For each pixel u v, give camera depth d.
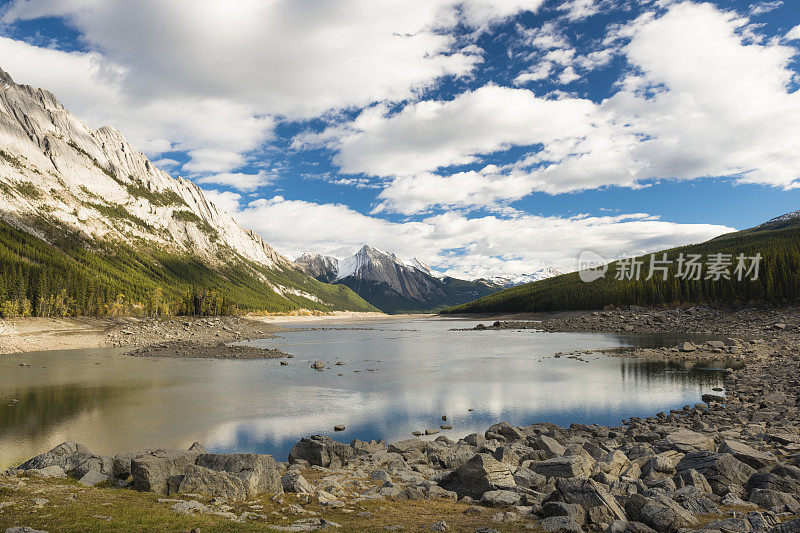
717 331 113.69
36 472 19.47
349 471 24.78
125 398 47.44
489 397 48.16
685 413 40.34
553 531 13.90
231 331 143.75
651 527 14.34
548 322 169.12
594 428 34.53
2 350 88.44
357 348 101.44
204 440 33.31
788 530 12.74
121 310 168.50
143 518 14.16
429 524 15.12
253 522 14.72
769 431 30.12
